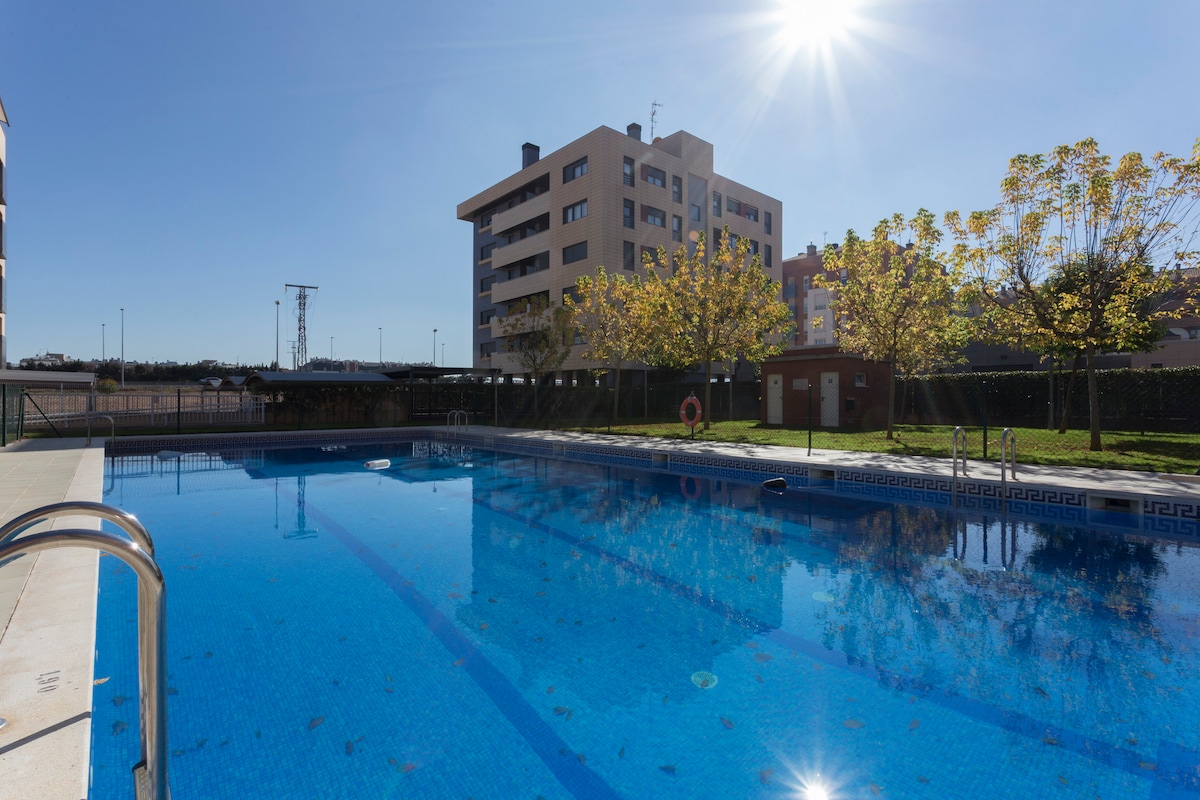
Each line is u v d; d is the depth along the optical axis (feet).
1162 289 35.06
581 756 9.25
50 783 6.41
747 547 21.31
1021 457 34.37
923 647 12.97
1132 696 10.74
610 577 18.10
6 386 47.42
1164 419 52.95
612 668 12.16
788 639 13.52
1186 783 8.35
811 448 40.16
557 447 49.37
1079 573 17.83
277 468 41.78
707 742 9.57
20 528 6.08
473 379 100.12
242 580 17.71
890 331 46.03
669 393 91.35
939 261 43.68
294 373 77.71
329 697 10.96
